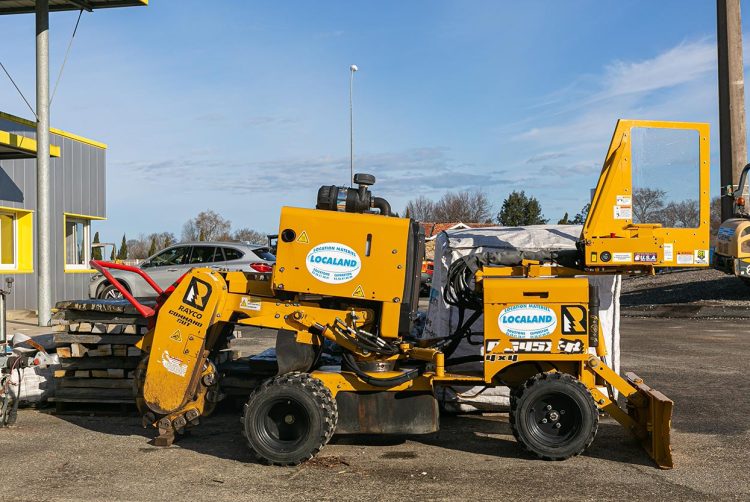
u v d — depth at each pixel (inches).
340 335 241.9
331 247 240.4
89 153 895.1
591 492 202.5
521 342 234.1
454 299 266.5
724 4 788.6
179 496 200.5
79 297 864.3
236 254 645.3
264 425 231.0
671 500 196.1
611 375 240.7
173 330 247.4
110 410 312.0
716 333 565.6
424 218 2588.6
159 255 661.9
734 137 784.9
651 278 953.5
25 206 760.3
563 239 304.7
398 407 239.6
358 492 203.6
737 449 246.8
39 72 607.2
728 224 733.9
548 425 235.5
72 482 213.2
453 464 231.1
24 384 312.5
